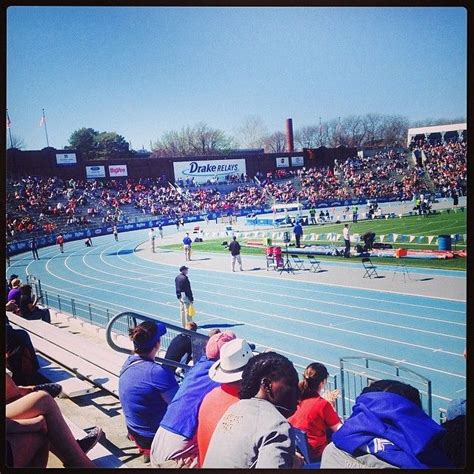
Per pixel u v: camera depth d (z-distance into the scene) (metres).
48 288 10.28
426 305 8.66
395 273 10.35
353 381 6.38
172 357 5.69
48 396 3.66
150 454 4.36
